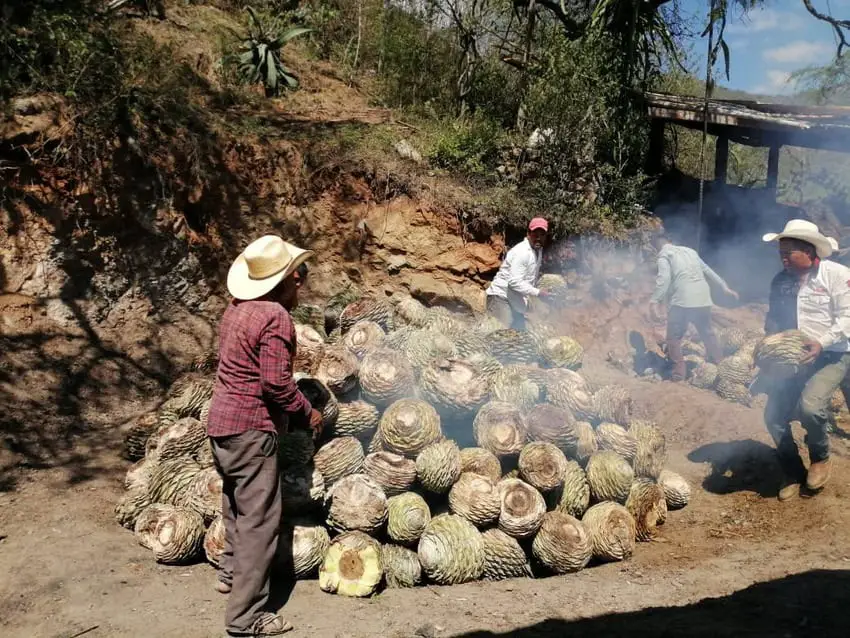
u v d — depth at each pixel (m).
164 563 4.54
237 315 3.95
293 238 9.56
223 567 4.18
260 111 10.63
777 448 5.71
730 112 11.84
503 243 9.87
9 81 7.79
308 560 4.29
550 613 3.96
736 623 3.63
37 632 3.74
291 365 3.96
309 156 9.73
